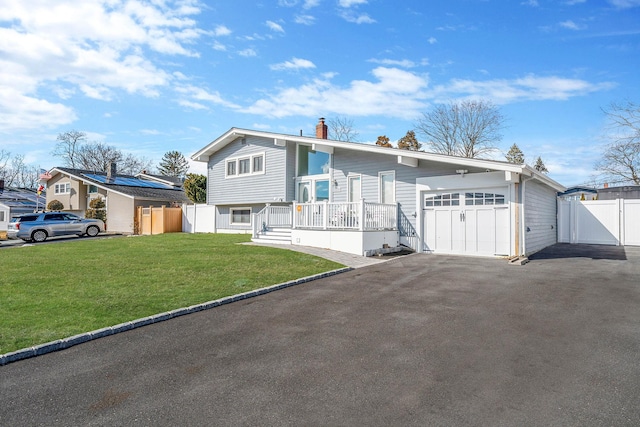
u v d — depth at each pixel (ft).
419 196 49.14
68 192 109.29
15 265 35.53
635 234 56.95
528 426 9.84
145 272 31.89
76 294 24.45
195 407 11.16
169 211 83.30
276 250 45.39
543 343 15.88
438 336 16.96
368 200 54.19
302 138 59.98
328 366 13.97
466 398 11.38
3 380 13.19
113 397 11.89
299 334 17.66
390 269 35.37
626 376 12.74
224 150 75.92
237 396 11.82
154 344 16.63
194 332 18.20
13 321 18.92
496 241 43.34
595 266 35.04
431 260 40.91
